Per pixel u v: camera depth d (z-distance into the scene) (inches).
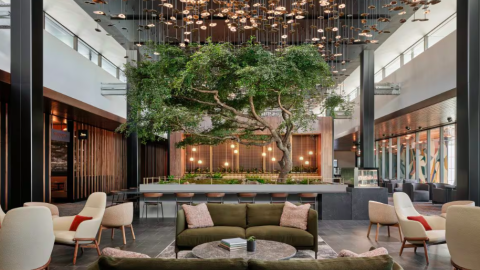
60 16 417.1
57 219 245.1
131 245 270.4
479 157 282.2
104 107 522.0
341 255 119.2
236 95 432.8
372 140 505.0
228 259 106.3
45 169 489.7
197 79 378.0
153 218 397.4
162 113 363.3
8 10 324.5
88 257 233.8
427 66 448.1
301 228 238.5
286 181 445.4
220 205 257.6
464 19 291.4
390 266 103.1
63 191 571.2
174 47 376.5
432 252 248.8
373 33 428.1
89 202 254.2
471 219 169.3
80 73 443.5
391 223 282.2
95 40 498.9
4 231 162.7
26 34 277.4
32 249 168.7
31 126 274.5
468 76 286.0
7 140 390.0
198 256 174.2
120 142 741.3
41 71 287.1
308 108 487.5
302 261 103.8
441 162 609.6
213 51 345.7
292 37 448.8
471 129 284.2
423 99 456.8
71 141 554.3
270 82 342.3
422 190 561.0
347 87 836.0
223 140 460.8
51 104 412.8
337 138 944.3
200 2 292.7
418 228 227.3
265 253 178.9
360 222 374.3
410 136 746.2
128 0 361.4
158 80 366.3
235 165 740.7
